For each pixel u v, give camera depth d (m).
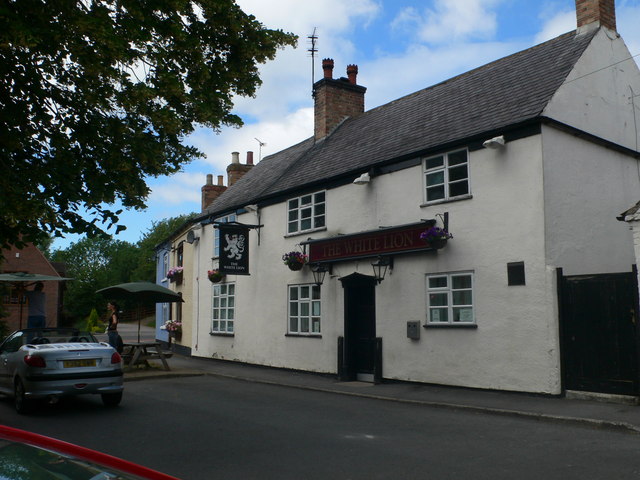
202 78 8.90
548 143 11.26
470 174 12.29
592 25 13.30
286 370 16.94
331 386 13.63
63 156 8.14
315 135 20.33
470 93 14.75
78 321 65.44
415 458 6.68
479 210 12.03
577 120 12.01
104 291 16.72
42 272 36.31
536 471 6.04
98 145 8.41
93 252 85.69
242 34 9.50
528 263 11.06
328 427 8.62
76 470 2.09
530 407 9.70
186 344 24.20
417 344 13.03
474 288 11.97
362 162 15.10
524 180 11.30
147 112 8.34
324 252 15.54
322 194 16.30
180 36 8.31
